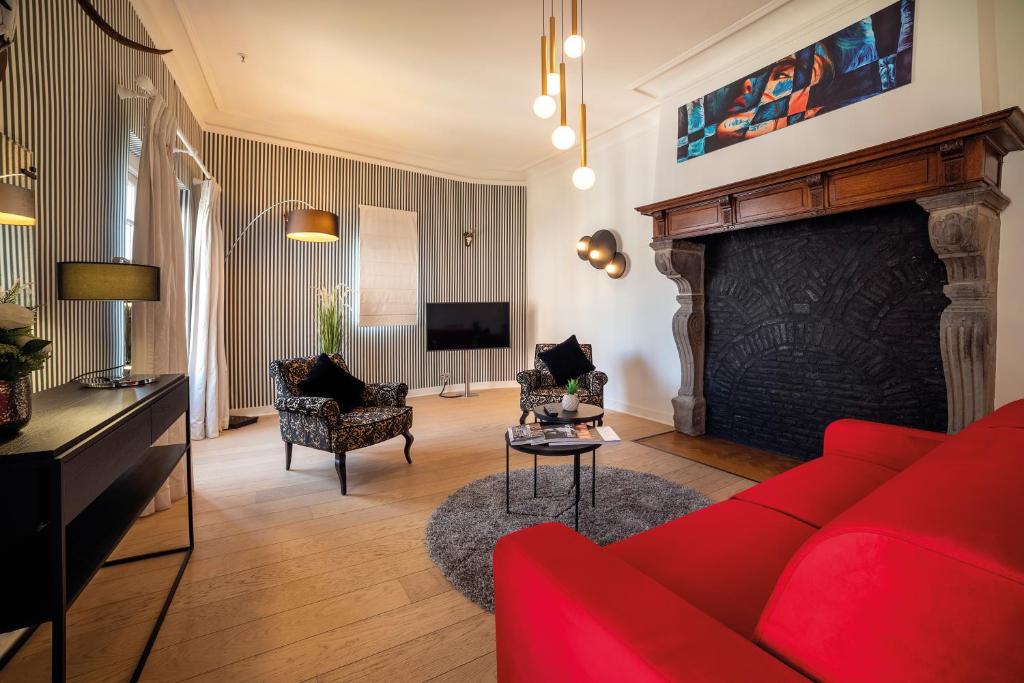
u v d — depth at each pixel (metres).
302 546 2.32
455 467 3.50
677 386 4.71
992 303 2.56
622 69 3.88
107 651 1.60
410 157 6.04
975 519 0.64
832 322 3.32
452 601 1.89
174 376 2.25
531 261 6.94
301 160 5.43
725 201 3.55
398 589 1.97
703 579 1.25
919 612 0.61
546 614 0.96
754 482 3.15
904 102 2.77
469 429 4.62
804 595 0.73
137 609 1.82
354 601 1.89
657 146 4.30
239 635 1.68
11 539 1.18
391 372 6.09
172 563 2.16
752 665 0.70
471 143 5.64
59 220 2.09
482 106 4.64
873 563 0.65
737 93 3.64
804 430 3.54
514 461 3.63
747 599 1.16
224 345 4.59
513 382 7.01
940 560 0.60
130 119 2.79
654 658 0.72
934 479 0.81
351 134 5.33
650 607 0.86
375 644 1.65
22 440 1.15
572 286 6.13
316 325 5.52
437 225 6.39
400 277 6.04
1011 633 0.54
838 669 0.68
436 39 3.51
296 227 4.48
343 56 3.74
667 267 4.07
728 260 4.07
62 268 1.92
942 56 2.64
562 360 4.80
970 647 0.57
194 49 3.59
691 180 3.98
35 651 1.61
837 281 3.28
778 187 3.25
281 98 4.44
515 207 6.93
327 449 3.00
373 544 2.34
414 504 2.83
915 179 2.59
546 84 2.47
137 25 2.96
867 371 3.14
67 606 1.12
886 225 3.02
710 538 1.47
